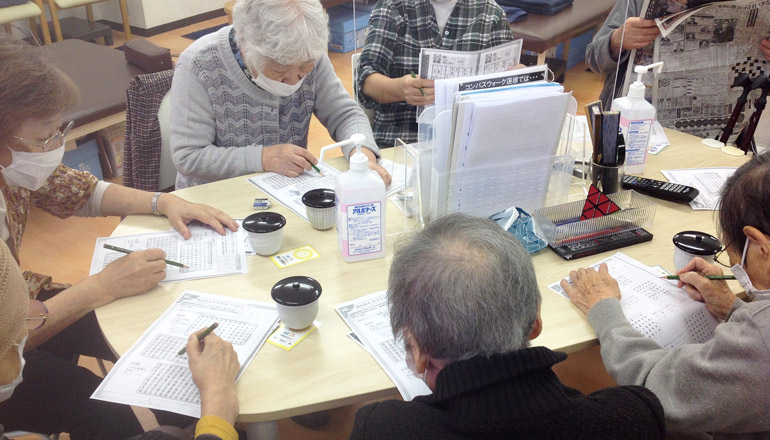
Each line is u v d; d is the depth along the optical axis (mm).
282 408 963
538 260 1335
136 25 5438
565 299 1220
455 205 1388
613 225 1411
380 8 2102
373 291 1229
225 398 951
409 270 742
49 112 1207
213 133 1807
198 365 996
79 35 4945
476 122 1257
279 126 1875
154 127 1965
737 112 1945
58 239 2811
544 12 2729
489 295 702
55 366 1272
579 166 1700
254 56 1560
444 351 724
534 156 1384
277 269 1298
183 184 1891
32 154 1246
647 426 750
